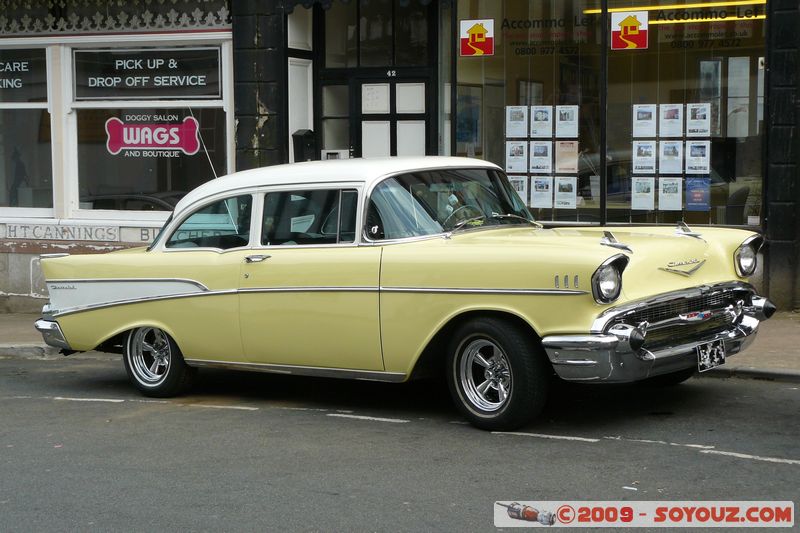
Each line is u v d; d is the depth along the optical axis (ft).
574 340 21.36
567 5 39.24
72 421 26.45
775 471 19.85
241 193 26.94
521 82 40.14
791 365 28.45
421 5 42.57
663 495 18.63
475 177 26.66
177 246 28.14
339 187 25.29
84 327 29.53
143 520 18.35
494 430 23.35
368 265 24.35
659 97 38.11
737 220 37.29
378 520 17.87
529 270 22.06
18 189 47.29
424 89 42.86
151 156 45.29
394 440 23.12
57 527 18.19
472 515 17.94
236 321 26.55
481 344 23.22
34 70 46.52
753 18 36.50
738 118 37.04
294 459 21.88
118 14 44.68
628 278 21.98
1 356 37.86
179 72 44.55
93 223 45.55
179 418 26.27
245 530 17.65
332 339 25.03
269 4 42.11
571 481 19.60
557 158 39.83
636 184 38.73
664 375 26.76
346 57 43.86
